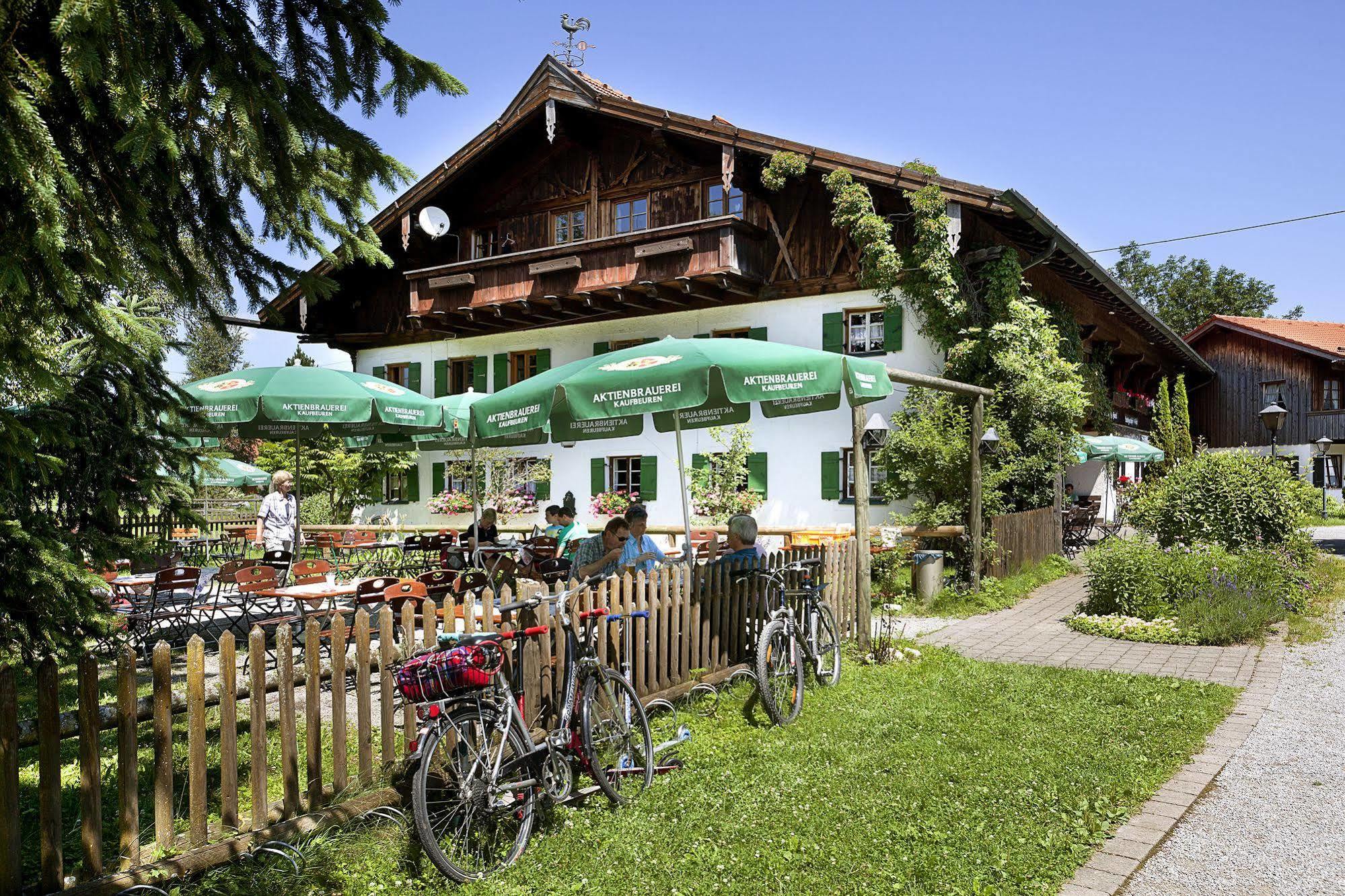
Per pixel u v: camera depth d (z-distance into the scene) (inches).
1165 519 466.9
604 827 168.7
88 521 186.4
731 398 257.6
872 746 215.3
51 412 168.4
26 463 150.5
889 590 447.5
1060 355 696.4
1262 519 452.1
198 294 153.9
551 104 740.0
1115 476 977.5
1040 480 596.1
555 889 146.2
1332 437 1157.1
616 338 767.7
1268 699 264.4
